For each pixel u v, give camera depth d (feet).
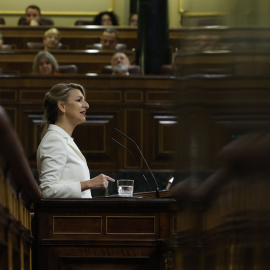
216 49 6.48
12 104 46.73
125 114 46.93
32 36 68.49
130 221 18.66
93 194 41.22
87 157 46.34
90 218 18.62
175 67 9.25
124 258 18.60
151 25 53.88
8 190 11.33
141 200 18.60
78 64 58.13
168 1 54.29
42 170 22.07
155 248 18.60
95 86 47.03
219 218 6.86
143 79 46.98
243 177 6.00
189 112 7.75
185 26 8.20
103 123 46.78
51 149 22.24
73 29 68.64
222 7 6.20
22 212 14.65
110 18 72.64
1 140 9.80
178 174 8.75
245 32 5.64
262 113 5.38
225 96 6.22
